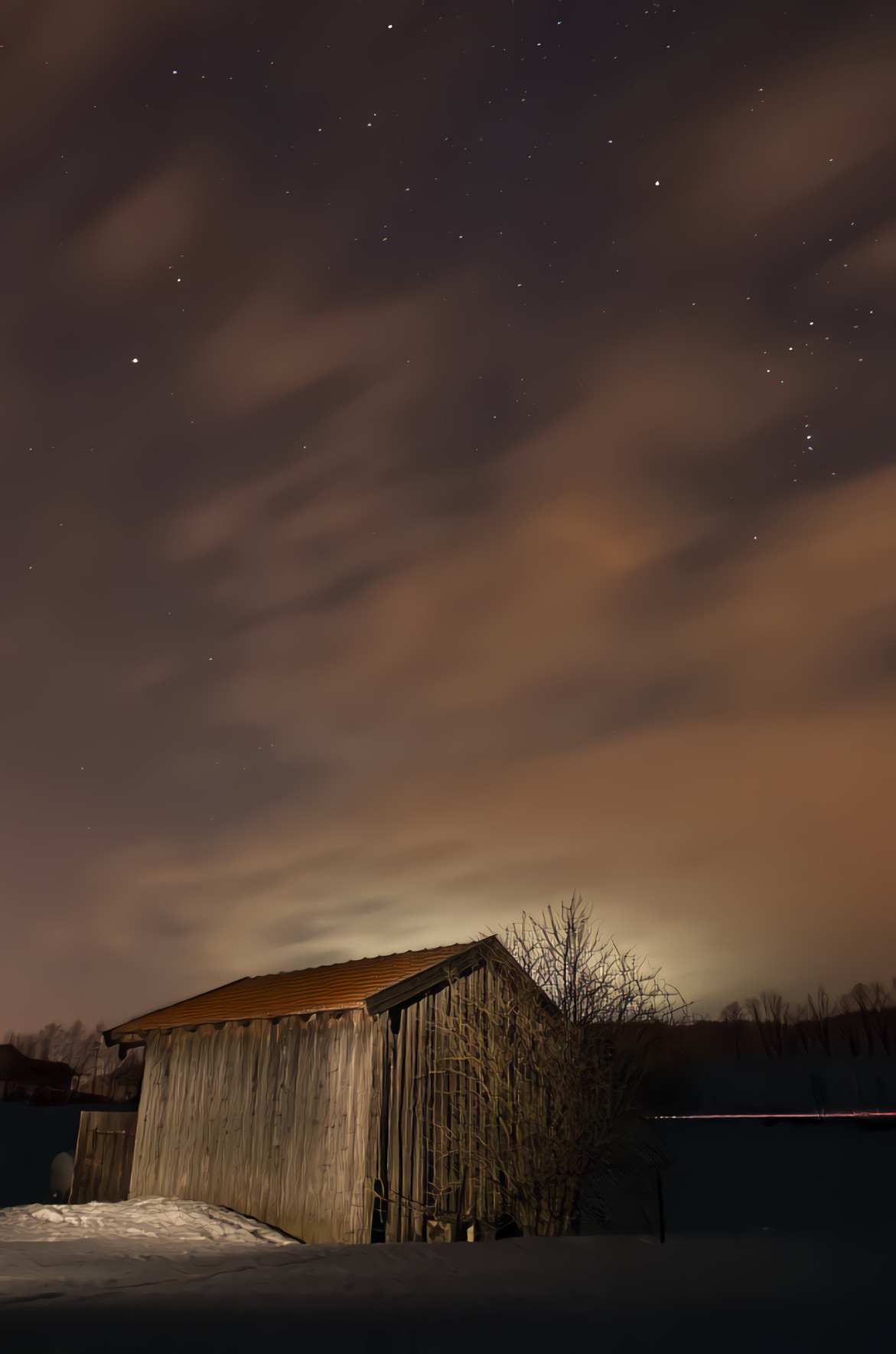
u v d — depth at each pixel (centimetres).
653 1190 1370
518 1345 675
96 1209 1418
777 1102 5284
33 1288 855
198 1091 1630
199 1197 1539
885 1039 7100
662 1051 1399
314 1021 1438
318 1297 844
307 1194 1340
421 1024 1365
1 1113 4269
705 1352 664
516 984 1408
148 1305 789
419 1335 696
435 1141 1320
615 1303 831
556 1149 1290
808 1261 1084
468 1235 1288
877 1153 2345
